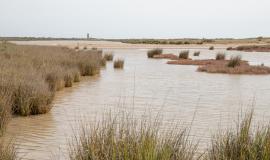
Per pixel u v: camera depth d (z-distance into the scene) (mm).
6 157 6223
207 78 22812
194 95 16094
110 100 14484
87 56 30172
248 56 47375
